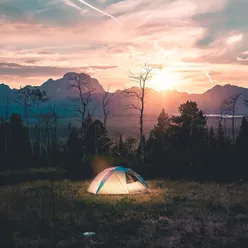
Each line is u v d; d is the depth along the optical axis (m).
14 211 17.16
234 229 14.34
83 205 19.39
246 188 26.34
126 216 16.72
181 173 35.34
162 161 39.09
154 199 21.58
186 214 17.30
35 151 75.75
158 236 13.36
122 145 59.94
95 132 61.03
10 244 12.54
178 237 13.21
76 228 14.65
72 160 55.53
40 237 13.48
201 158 37.69
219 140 55.28
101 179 24.25
